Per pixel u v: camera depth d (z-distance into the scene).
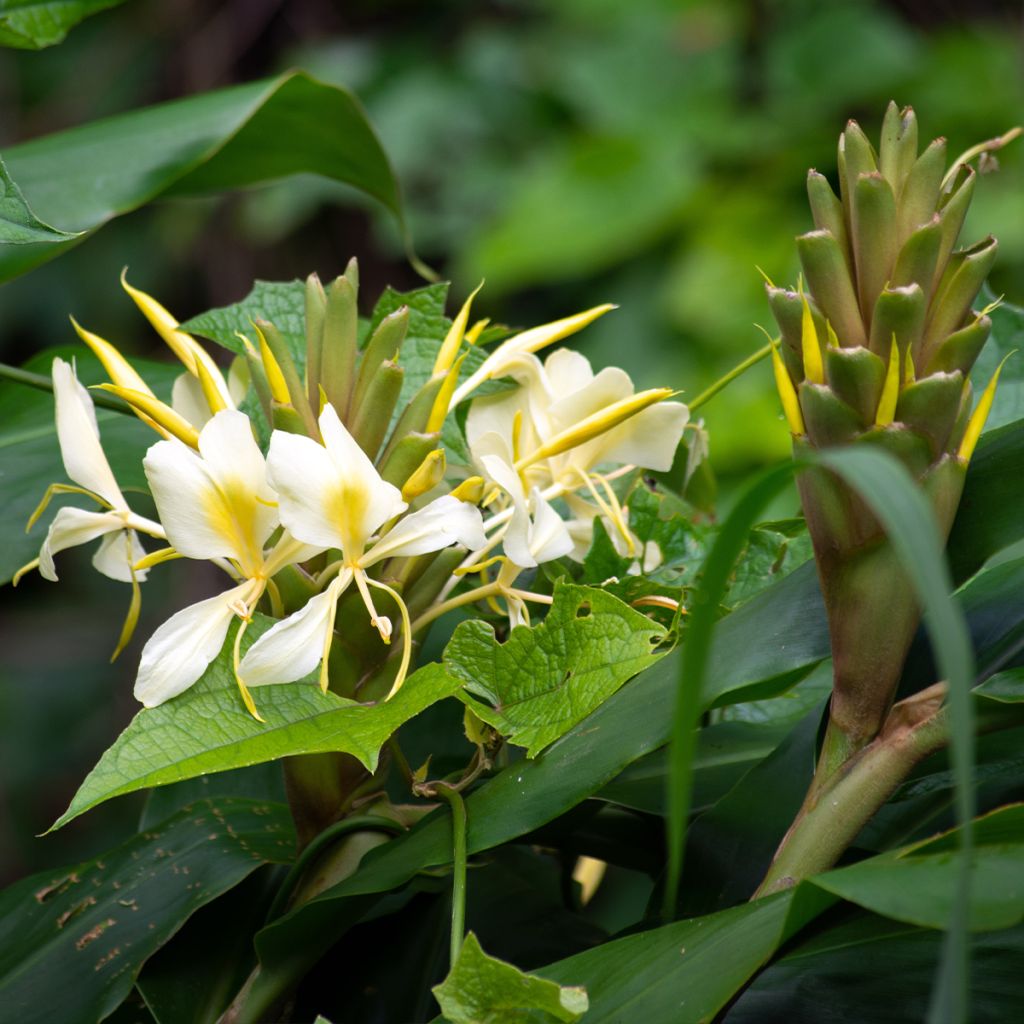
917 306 1.15
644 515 1.31
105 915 1.28
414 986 1.29
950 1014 1.06
